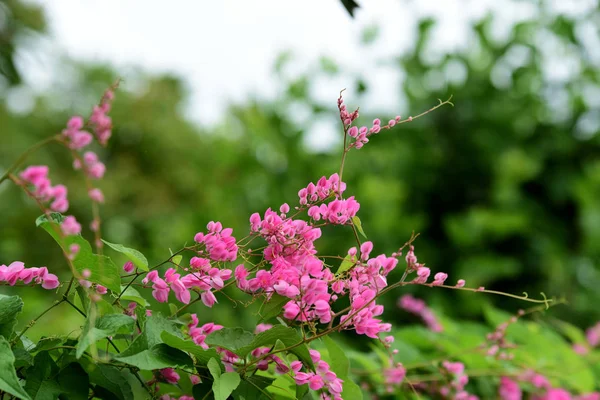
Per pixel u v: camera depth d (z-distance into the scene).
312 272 1.18
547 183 4.46
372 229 4.02
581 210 4.39
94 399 1.38
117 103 20.88
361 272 1.22
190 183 19.61
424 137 4.46
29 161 15.45
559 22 4.70
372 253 4.00
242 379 1.18
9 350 0.98
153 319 1.13
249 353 1.16
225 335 1.19
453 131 4.50
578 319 4.14
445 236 4.33
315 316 1.22
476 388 2.36
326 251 3.90
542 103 4.70
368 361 1.99
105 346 1.34
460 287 1.23
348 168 4.28
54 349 1.17
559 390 2.33
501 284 4.23
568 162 4.51
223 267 1.39
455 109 4.52
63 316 4.04
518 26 4.68
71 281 1.18
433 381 2.09
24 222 13.49
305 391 1.25
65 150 17.62
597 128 4.61
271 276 1.19
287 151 4.36
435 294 3.97
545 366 2.44
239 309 3.13
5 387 0.94
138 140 20.89
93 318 1.04
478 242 4.17
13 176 0.98
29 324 1.20
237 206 4.32
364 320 1.18
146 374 1.39
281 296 1.21
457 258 4.20
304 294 1.16
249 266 1.43
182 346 1.09
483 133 4.46
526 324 2.68
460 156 4.45
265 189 4.32
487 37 4.70
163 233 5.11
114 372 1.16
